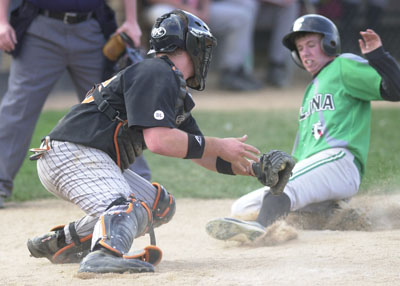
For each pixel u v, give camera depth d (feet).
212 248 46.19
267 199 48.98
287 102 145.89
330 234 48.26
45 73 62.39
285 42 56.65
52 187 40.01
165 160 89.56
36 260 43.83
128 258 35.91
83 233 40.75
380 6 183.62
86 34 62.54
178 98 37.76
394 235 46.01
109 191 38.01
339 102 52.70
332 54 54.19
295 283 33.63
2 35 60.18
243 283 33.76
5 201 67.56
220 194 69.92
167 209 42.55
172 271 37.01
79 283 33.99
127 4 64.80
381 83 50.62
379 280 33.94
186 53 40.11
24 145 63.46
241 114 127.24
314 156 51.88
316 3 171.01
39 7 60.90
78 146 38.81
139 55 64.85
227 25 153.99
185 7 143.33
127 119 37.86
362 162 52.60
